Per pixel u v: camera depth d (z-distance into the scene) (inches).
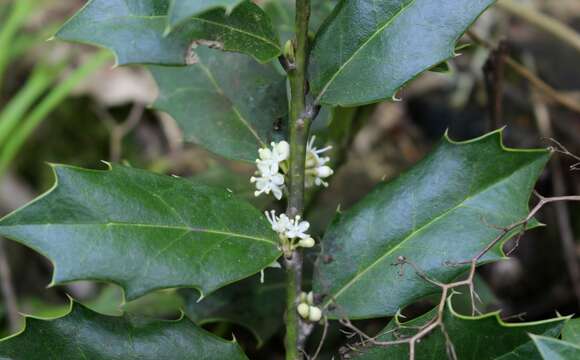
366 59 9.5
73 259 8.8
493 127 14.1
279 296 12.2
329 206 16.4
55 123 20.4
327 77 9.6
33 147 20.1
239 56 11.3
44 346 9.3
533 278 15.7
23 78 22.3
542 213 16.3
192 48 9.1
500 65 14.0
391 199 10.0
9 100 21.9
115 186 9.1
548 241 15.9
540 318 15.6
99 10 8.9
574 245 15.8
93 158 20.3
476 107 18.8
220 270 9.1
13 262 18.2
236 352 9.4
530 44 18.4
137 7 9.0
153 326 9.4
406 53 9.4
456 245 9.7
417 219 9.9
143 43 9.0
